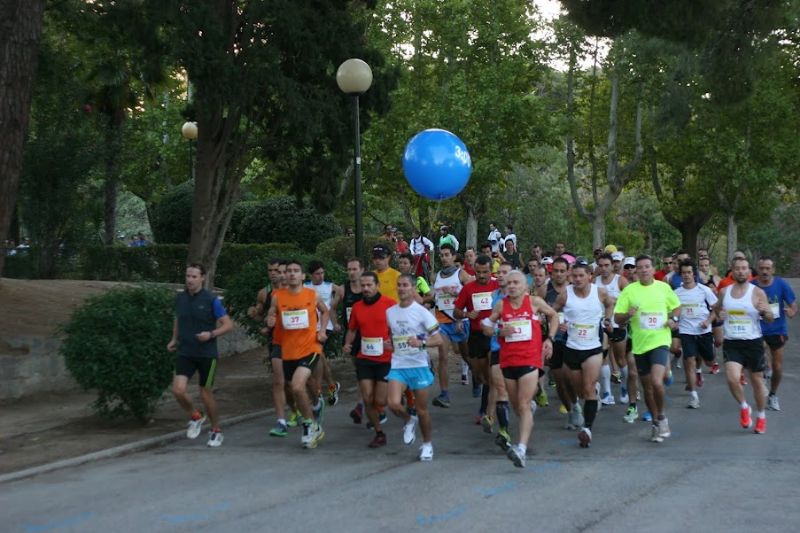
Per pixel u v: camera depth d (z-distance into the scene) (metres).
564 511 6.76
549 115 37.00
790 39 31.75
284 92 17.44
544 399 12.28
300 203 20.38
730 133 38.78
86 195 24.67
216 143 19.22
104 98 26.09
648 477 7.89
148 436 10.52
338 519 6.66
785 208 70.50
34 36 13.97
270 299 12.04
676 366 16.38
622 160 44.97
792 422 10.73
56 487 8.13
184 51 16.25
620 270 14.56
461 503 7.06
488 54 36.97
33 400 13.49
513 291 8.77
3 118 13.75
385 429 10.77
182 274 25.50
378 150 35.00
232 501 7.34
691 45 18.19
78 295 18.34
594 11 17.81
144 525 6.69
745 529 6.21
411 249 27.19
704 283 15.05
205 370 9.93
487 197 42.16
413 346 8.77
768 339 11.65
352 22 19.00
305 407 9.66
